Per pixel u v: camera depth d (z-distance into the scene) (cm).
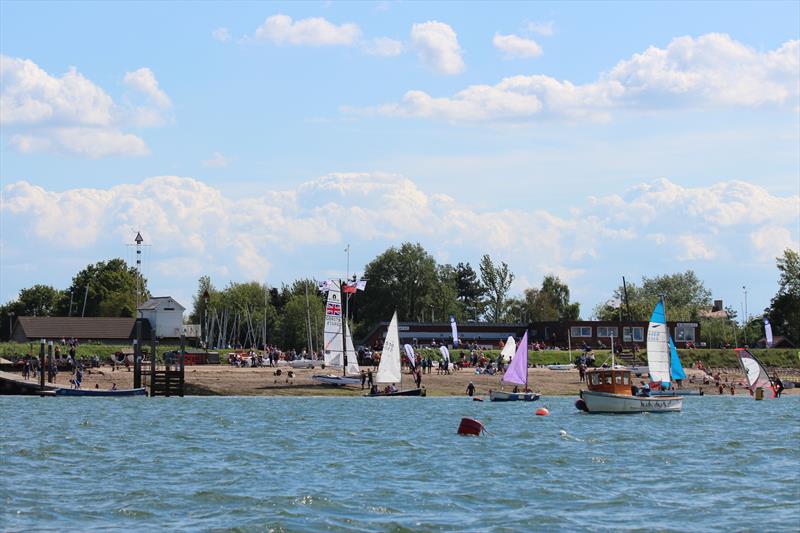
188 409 10150
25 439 7294
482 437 7662
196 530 4209
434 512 4591
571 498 4941
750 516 4516
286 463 6156
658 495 5031
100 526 4281
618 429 8362
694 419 9438
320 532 4203
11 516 4447
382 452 6706
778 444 7262
